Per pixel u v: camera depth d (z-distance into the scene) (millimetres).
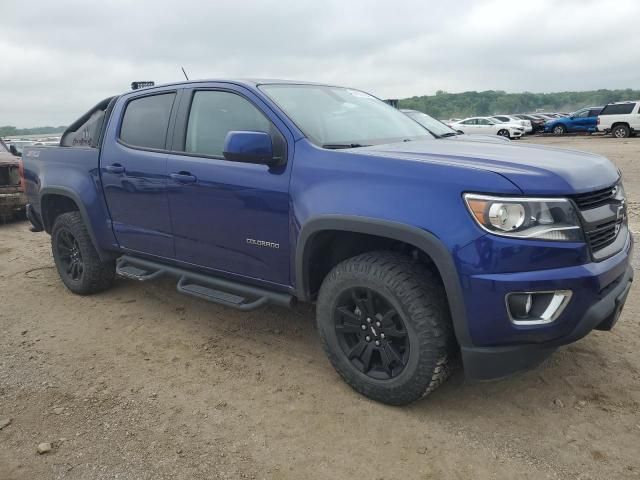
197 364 3658
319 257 3266
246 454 2689
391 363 2994
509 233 2514
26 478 2553
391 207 2750
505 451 2650
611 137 27125
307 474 2535
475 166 2680
